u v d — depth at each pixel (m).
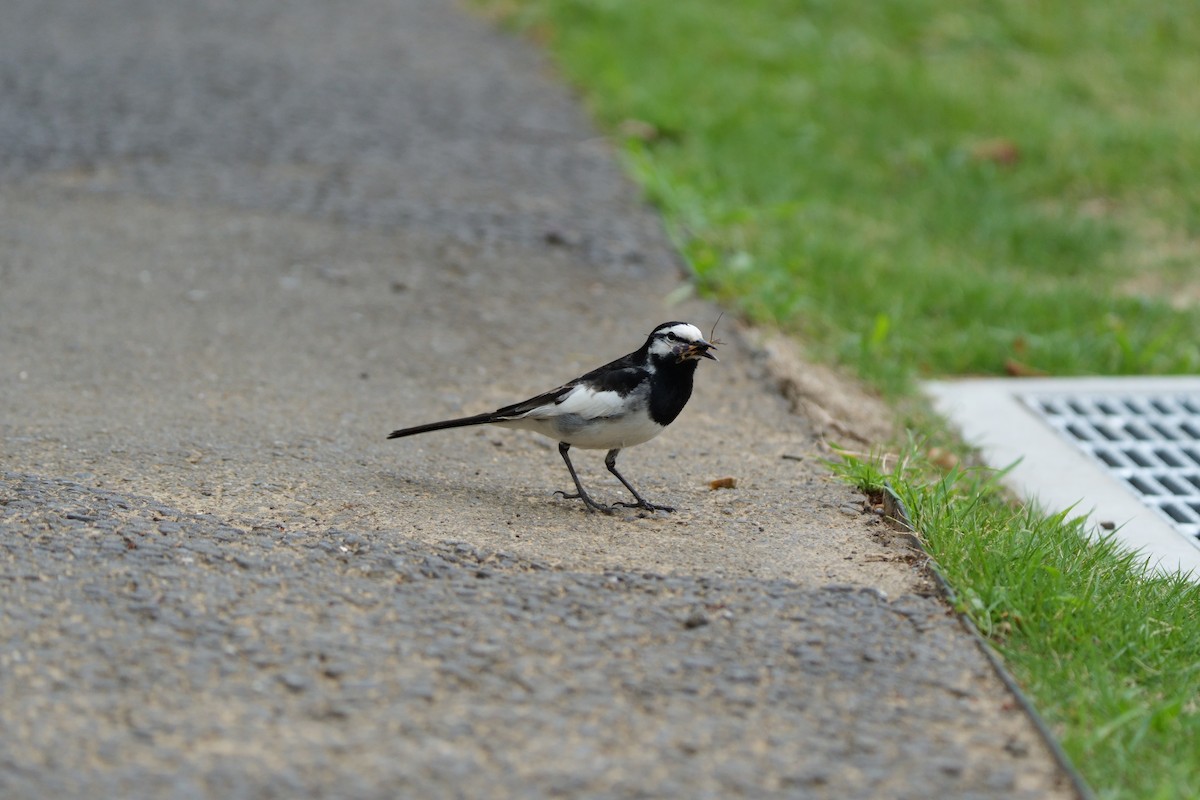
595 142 19.69
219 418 10.91
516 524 9.14
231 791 5.95
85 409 10.91
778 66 23.69
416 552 8.40
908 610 7.88
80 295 13.52
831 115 21.33
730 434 11.33
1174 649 7.79
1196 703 7.30
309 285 14.12
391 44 24.78
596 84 21.89
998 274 16.41
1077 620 7.84
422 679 6.90
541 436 11.16
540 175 18.03
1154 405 13.13
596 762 6.29
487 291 14.26
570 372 12.52
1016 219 17.75
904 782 6.27
